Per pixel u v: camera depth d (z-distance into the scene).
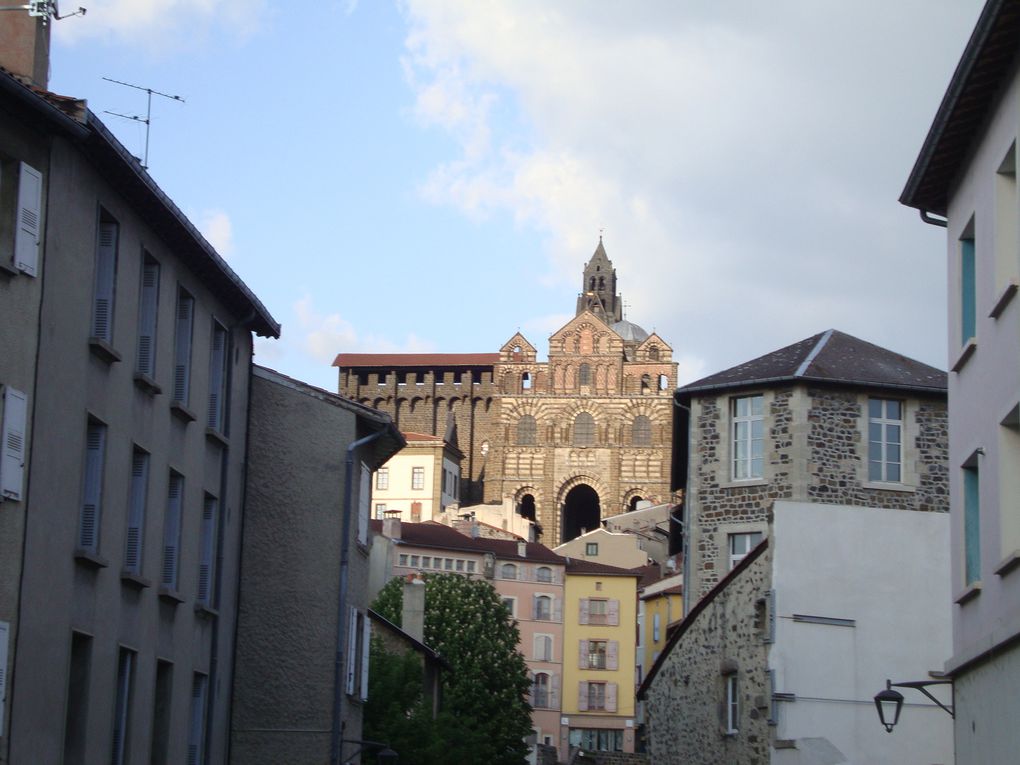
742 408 44.09
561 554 137.75
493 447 187.12
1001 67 20.22
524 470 186.12
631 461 185.12
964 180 23.11
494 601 93.00
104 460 24.23
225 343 31.86
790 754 31.67
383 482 180.88
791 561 32.72
